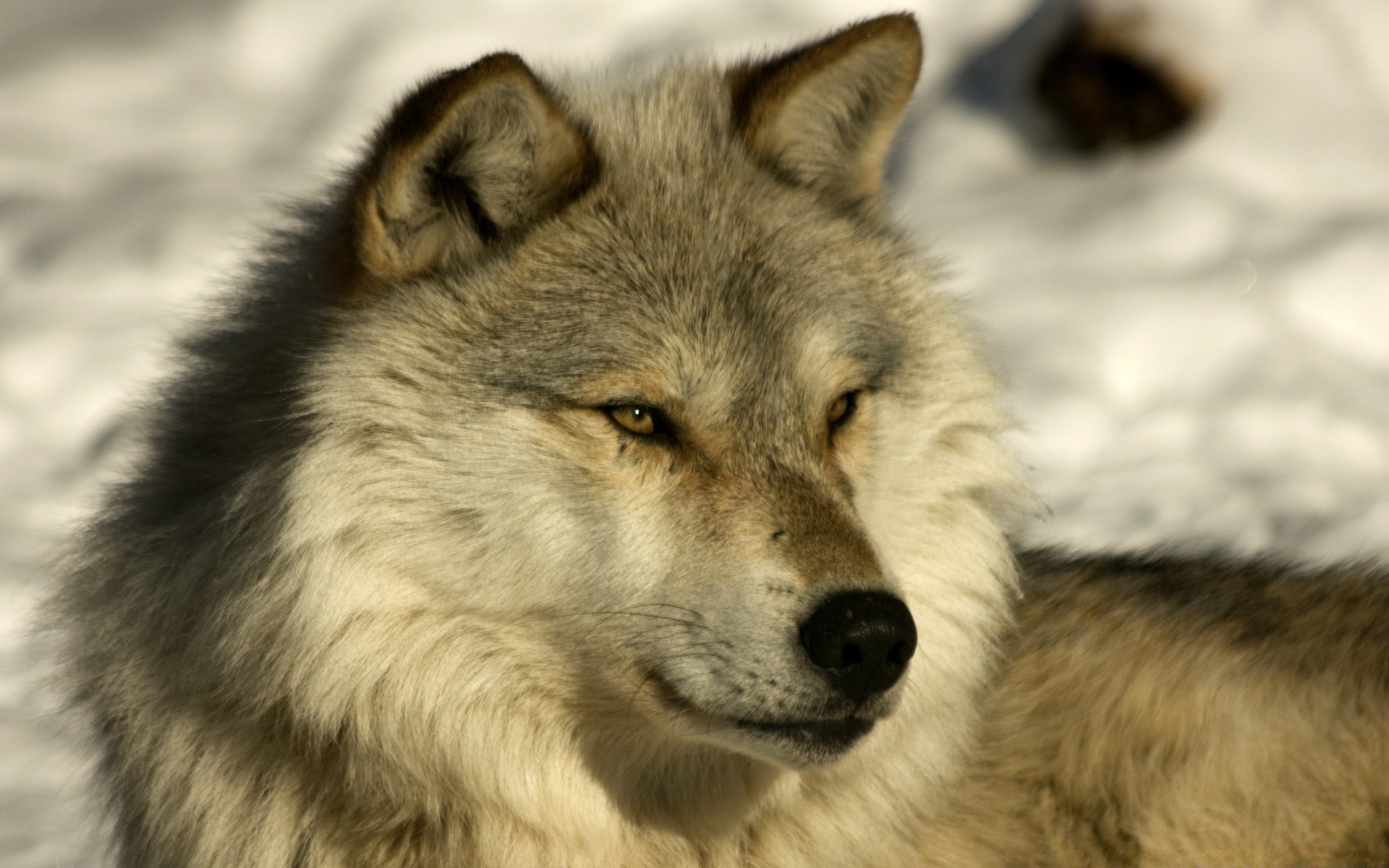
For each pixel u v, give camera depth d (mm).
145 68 22297
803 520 6039
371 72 22109
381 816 6262
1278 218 16516
